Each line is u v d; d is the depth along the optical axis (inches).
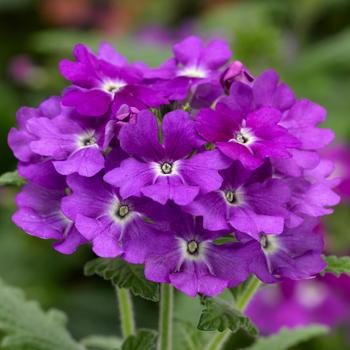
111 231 9.0
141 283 9.2
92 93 9.5
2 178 9.8
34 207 9.5
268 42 17.1
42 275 17.6
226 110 9.3
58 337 11.0
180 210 8.9
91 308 17.1
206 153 9.0
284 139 9.1
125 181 8.9
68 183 9.1
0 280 11.3
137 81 9.8
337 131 17.8
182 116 9.1
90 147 9.2
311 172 9.8
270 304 15.1
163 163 9.1
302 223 9.4
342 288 14.8
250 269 9.1
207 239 9.0
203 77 10.0
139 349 9.9
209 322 9.0
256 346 11.8
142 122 9.0
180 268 9.0
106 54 10.6
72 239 9.3
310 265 9.3
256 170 9.2
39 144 9.2
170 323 10.0
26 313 11.0
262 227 8.9
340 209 15.1
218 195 9.0
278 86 9.7
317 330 11.9
